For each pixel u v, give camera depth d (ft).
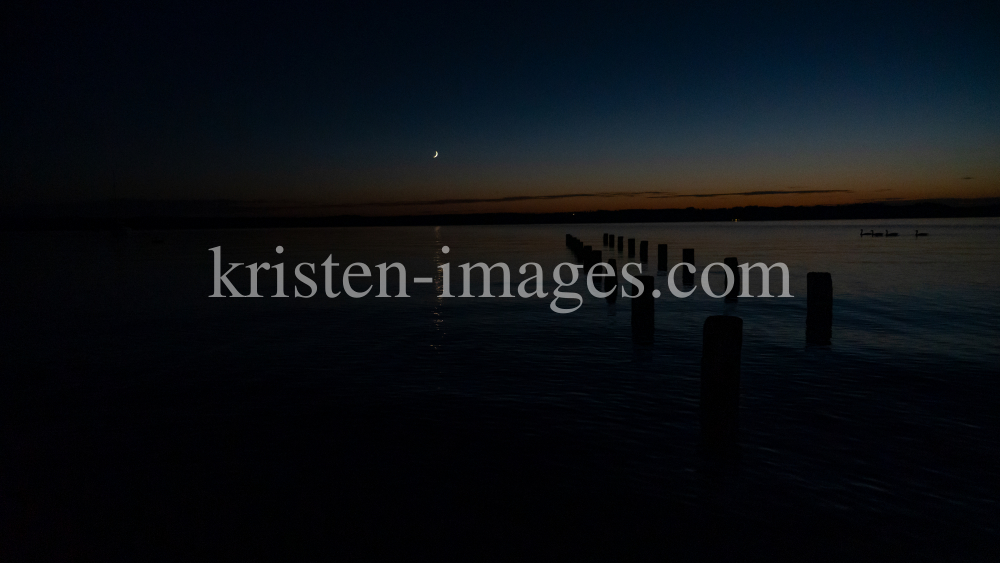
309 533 15.98
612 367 31.91
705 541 15.39
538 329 43.09
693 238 185.26
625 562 14.62
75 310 54.03
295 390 28.22
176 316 50.62
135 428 23.50
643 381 29.19
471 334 41.50
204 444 21.83
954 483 18.19
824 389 27.30
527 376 30.27
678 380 29.32
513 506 17.17
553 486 18.30
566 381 29.30
